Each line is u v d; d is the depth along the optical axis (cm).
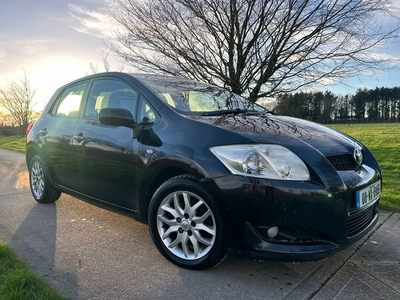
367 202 251
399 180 609
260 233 221
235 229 222
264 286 228
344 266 257
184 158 244
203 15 570
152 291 223
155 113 286
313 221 213
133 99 312
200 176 233
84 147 332
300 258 214
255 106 379
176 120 267
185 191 247
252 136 234
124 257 275
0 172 716
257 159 220
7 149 1324
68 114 388
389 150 1166
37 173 441
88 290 223
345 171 243
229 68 612
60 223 360
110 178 306
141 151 275
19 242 306
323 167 223
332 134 282
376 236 319
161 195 261
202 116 277
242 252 223
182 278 240
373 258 271
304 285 229
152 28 604
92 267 257
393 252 283
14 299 197
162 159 257
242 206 218
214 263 241
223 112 305
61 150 369
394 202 428
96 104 351
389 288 226
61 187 387
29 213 396
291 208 211
